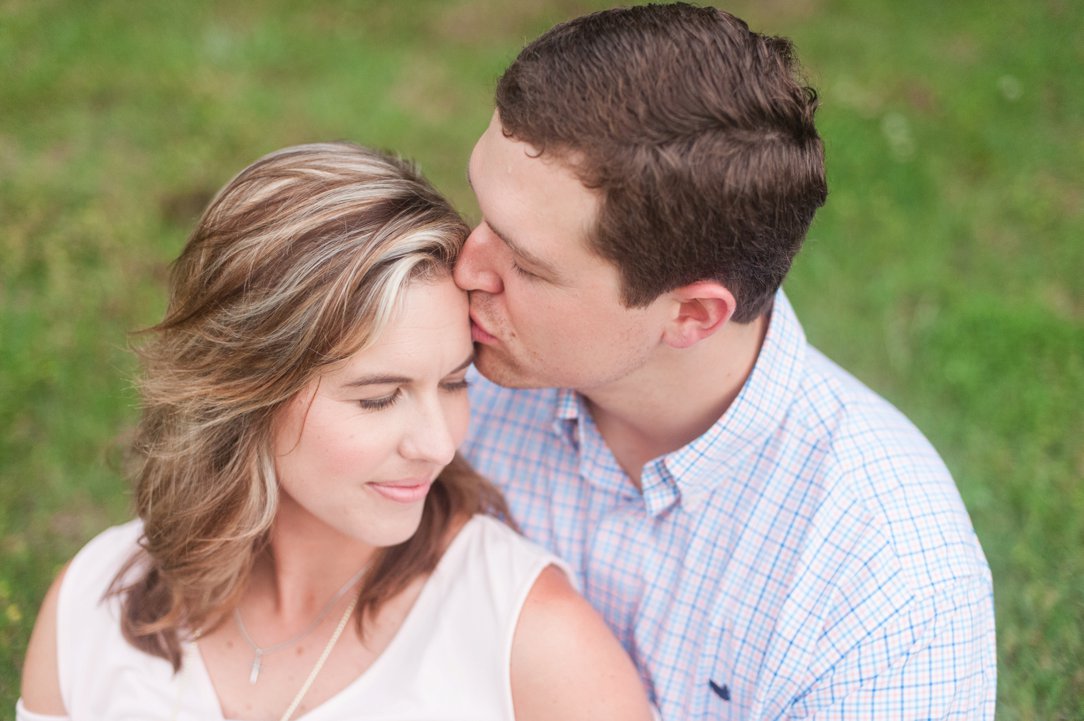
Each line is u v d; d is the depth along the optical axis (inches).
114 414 141.6
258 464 76.6
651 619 84.4
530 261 69.6
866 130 200.7
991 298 163.8
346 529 77.6
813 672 75.2
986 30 243.3
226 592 82.4
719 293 71.2
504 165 68.9
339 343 69.4
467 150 201.9
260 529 78.4
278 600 84.0
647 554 84.6
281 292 69.9
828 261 171.9
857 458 76.9
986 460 136.9
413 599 83.1
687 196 67.4
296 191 71.2
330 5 247.8
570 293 70.6
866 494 75.7
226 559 80.7
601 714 75.7
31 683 87.8
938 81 221.0
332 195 70.4
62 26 228.7
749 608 78.8
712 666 81.3
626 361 75.1
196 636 83.5
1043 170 198.4
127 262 168.2
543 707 76.8
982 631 76.6
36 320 153.8
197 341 74.9
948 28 245.1
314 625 83.7
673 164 66.5
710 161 67.3
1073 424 142.9
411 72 226.8
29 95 206.5
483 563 81.7
